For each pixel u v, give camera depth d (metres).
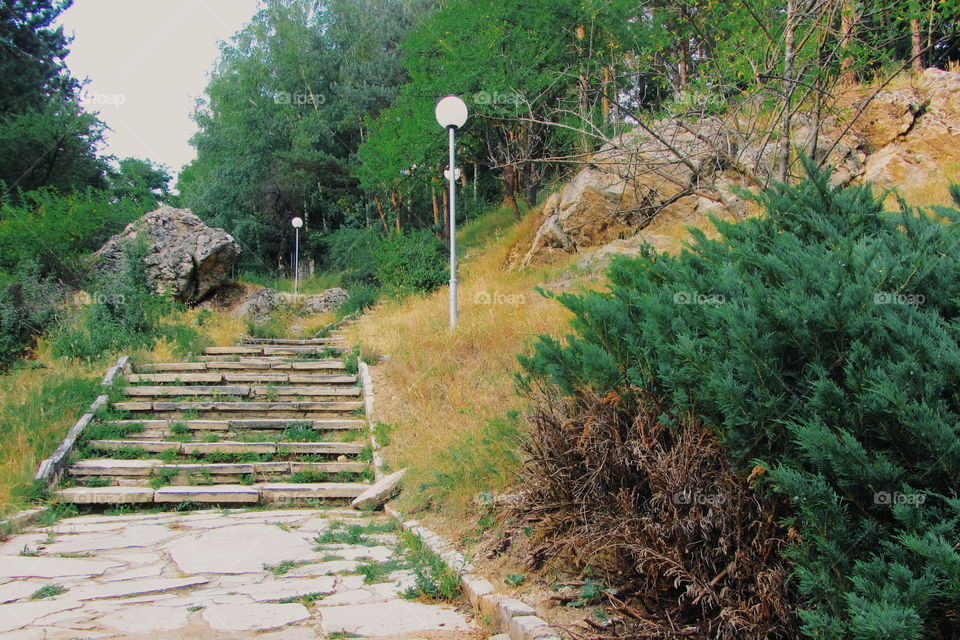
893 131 12.95
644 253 4.82
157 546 5.48
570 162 7.45
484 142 20.75
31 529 6.12
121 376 10.26
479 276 15.70
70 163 26.41
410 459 7.15
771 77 6.09
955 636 2.15
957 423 2.29
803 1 6.08
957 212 3.74
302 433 8.82
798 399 2.72
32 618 3.70
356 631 3.51
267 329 14.85
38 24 27.30
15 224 15.86
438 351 9.93
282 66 36.19
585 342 3.97
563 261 13.77
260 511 6.95
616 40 10.42
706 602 2.90
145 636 3.41
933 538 2.09
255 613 3.78
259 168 35.72
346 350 12.27
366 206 35.50
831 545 2.33
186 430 8.82
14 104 25.39
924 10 5.92
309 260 36.09
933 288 2.96
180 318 14.30
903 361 2.47
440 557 4.62
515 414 5.16
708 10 6.79
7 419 8.12
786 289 3.16
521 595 3.77
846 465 2.35
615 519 3.46
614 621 3.15
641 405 3.61
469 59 17.47
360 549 5.29
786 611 2.63
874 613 2.03
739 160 6.89
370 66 33.69
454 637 3.45
